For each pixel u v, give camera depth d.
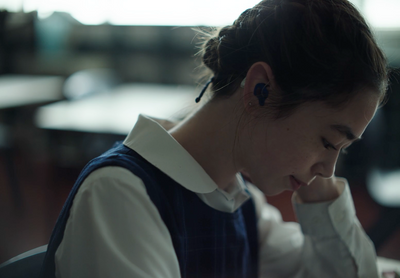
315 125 0.62
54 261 0.64
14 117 2.52
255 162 0.69
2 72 3.65
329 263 0.93
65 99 2.44
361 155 2.66
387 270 0.94
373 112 0.62
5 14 3.58
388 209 1.62
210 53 0.75
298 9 0.61
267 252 1.01
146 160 0.66
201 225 0.70
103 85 2.84
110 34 3.46
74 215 0.60
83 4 3.46
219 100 0.70
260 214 1.02
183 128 0.74
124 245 0.57
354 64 0.58
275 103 0.62
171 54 3.37
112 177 0.60
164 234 0.62
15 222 2.37
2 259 2.01
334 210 0.90
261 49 0.64
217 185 0.73
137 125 0.72
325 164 0.67
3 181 2.73
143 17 3.36
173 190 0.66
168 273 0.60
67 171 2.88
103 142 2.12
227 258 0.75
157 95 2.62
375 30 0.65
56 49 3.59
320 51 0.58
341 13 0.60
